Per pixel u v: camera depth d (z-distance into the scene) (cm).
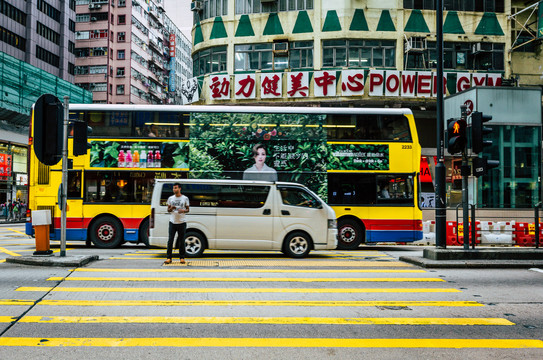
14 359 414
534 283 813
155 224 1123
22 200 4691
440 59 1227
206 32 2794
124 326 521
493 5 2692
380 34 2616
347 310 609
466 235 1073
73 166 1435
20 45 5359
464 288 764
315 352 446
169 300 648
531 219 1677
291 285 769
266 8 2711
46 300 635
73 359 416
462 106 1098
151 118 1451
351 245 1472
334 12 2631
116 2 7975
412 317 579
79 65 7744
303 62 2656
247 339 482
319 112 1484
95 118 1447
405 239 1468
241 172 1441
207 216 1123
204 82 2769
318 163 1461
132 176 1436
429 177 2105
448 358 434
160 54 9512
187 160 1435
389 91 2512
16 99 4397
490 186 2159
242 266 967
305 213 1148
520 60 2739
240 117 1464
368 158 1479
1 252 1259
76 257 971
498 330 527
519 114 2209
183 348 451
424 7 2658
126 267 925
